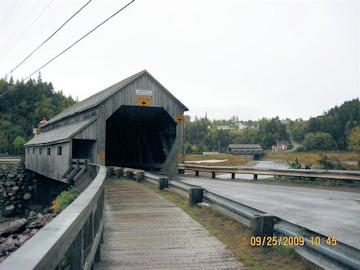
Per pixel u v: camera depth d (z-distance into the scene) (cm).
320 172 1233
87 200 319
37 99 12300
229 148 10056
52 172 1889
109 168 1666
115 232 539
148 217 651
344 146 9138
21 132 8519
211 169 1655
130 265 387
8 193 2708
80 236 254
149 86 1842
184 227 571
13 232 1324
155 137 2208
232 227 556
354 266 283
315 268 355
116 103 1742
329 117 13675
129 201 847
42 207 2614
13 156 5516
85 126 1639
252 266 382
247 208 518
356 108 12462
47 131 2814
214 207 662
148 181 1270
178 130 1914
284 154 8644
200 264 390
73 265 246
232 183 1361
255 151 9756
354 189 1108
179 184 906
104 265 386
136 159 2373
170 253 432
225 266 383
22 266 130
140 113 2105
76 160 1533
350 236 512
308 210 734
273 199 898
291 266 374
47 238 174
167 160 1894
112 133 2712
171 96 1897
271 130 16288
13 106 11012
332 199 902
